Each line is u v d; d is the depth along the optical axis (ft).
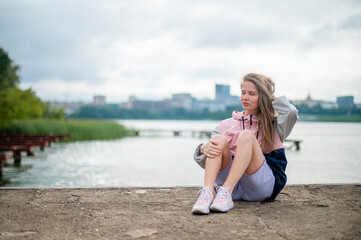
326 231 6.25
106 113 599.16
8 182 29.09
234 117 8.71
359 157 51.08
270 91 8.30
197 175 34.12
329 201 8.64
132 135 115.55
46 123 91.86
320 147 69.67
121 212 7.71
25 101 103.14
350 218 7.08
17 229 6.48
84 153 56.18
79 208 8.05
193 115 607.78
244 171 7.86
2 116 86.22
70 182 29.35
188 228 6.51
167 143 85.66
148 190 10.11
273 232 6.23
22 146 48.32
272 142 8.25
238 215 7.37
